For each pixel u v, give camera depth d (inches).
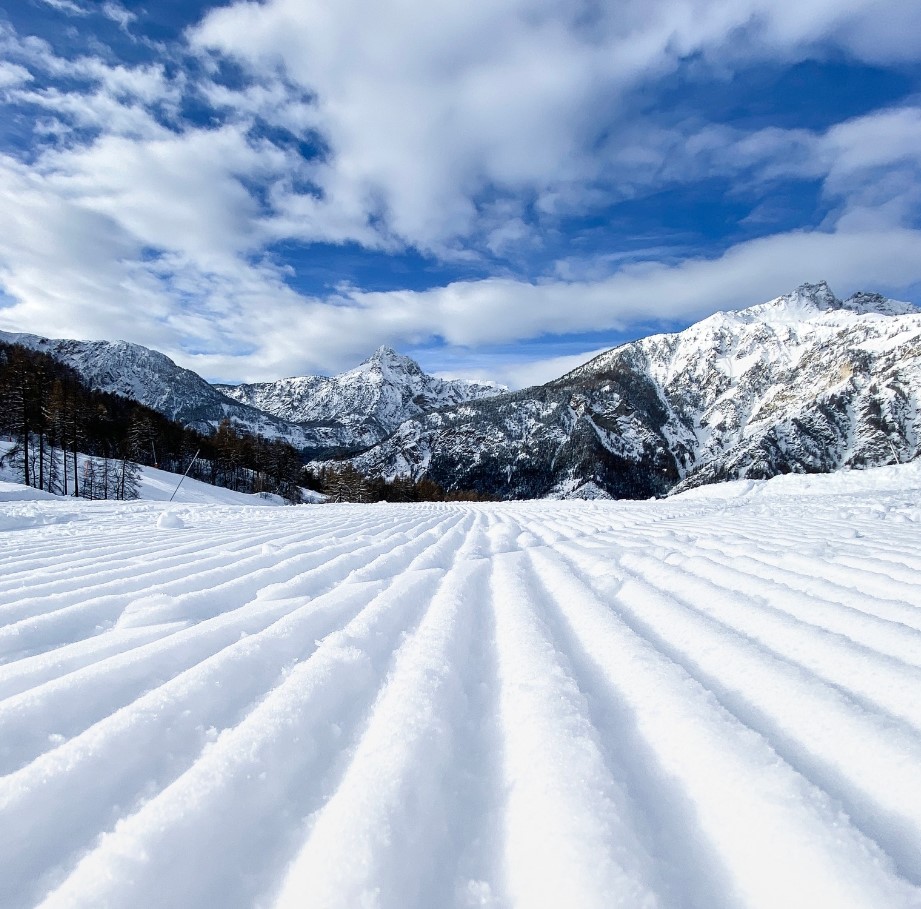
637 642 73.2
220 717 54.2
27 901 31.3
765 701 54.7
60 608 103.9
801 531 188.4
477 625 88.8
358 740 50.1
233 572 138.5
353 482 2229.3
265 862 34.0
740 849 34.1
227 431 2303.2
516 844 35.3
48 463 1483.8
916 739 44.4
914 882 30.9
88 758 44.5
